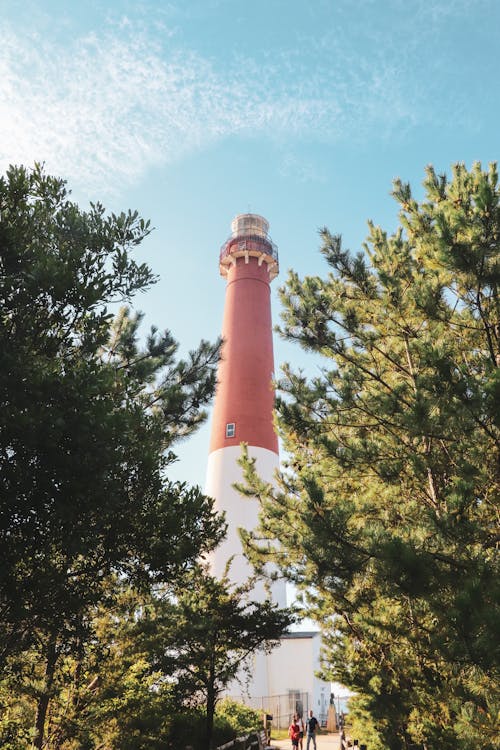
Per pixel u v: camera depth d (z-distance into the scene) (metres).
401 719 9.27
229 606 16.72
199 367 12.87
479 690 6.29
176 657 15.35
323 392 10.45
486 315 8.83
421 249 10.25
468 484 7.11
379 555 6.96
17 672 9.01
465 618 5.71
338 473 11.08
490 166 8.68
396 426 9.12
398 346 10.65
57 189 9.32
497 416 7.07
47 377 7.25
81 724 10.45
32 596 7.64
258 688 28.34
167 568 9.14
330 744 24.47
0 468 7.24
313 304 10.04
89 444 7.42
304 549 8.52
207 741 15.23
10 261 7.93
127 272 9.23
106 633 11.30
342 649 13.21
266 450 29.39
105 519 8.32
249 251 34.78
